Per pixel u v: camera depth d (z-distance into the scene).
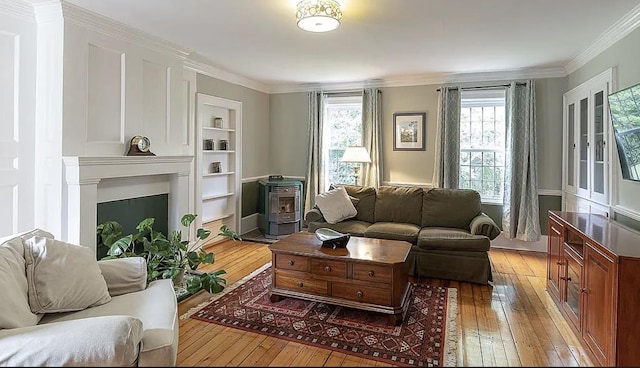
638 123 2.69
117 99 3.33
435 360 2.27
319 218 4.52
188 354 2.33
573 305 2.71
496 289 3.54
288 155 6.35
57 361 1.49
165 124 3.89
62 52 2.87
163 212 3.97
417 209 4.50
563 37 3.53
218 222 5.45
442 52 4.08
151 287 2.34
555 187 4.87
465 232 3.94
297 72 5.17
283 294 3.11
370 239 3.52
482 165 5.28
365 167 5.67
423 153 5.46
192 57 4.39
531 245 4.94
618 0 2.69
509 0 2.71
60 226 2.93
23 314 1.75
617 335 2.01
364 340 2.52
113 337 1.56
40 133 2.98
